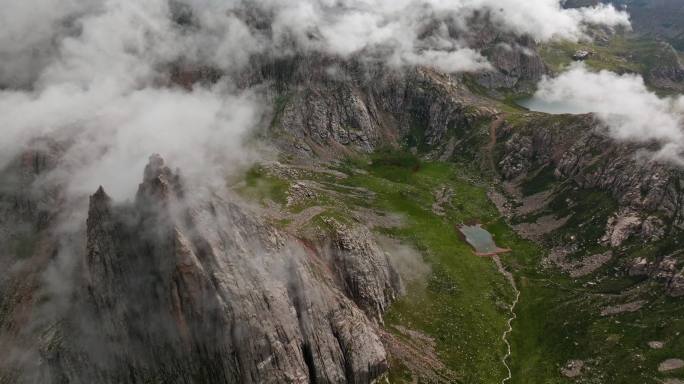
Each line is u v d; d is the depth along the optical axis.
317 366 141.00
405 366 162.75
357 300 176.75
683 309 175.75
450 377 163.62
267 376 130.75
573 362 169.00
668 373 155.88
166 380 130.38
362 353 150.75
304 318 143.62
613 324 180.25
